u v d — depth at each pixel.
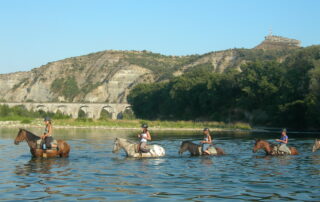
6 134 44.66
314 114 70.38
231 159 21.08
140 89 157.75
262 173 16.08
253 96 96.31
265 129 73.81
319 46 88.12
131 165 18.39
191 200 11.21
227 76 113.50
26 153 23.50
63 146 21.64
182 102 127.75
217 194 12.01
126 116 155.50
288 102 82.62
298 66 84.38
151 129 68.69
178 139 38.00
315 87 70.81
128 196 11.67
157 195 11.83
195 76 137.00
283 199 11.40
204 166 18.17
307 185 13.48
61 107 167.88
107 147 27.92
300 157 22.20
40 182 13.83
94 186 13.16
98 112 170.88
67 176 15.12
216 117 108.69
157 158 21.48
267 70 97.75
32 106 159.00
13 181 13.99
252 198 11.50
